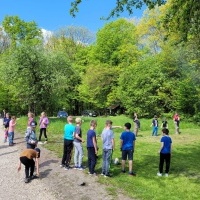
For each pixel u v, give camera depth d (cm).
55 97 3591
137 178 1114
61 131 2556
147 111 3956
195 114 3631
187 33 1239
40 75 3372
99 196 921
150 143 1972
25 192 957
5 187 1006
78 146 1228
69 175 1145
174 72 4062
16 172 1195
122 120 3259
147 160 1418
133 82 4072
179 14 1212
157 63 4088
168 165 1163
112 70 4709
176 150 1742
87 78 4828
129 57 4681
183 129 3122
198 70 3453
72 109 6406
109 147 1124
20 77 3344
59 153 1553
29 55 3322
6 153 1589
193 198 910
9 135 1845
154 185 1034
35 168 1246
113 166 1290
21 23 4762
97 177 1117
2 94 5250
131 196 920
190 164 1365
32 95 3478
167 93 4009
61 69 3522
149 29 4209
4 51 5500
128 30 5019
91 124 1161
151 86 3966
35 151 1096
